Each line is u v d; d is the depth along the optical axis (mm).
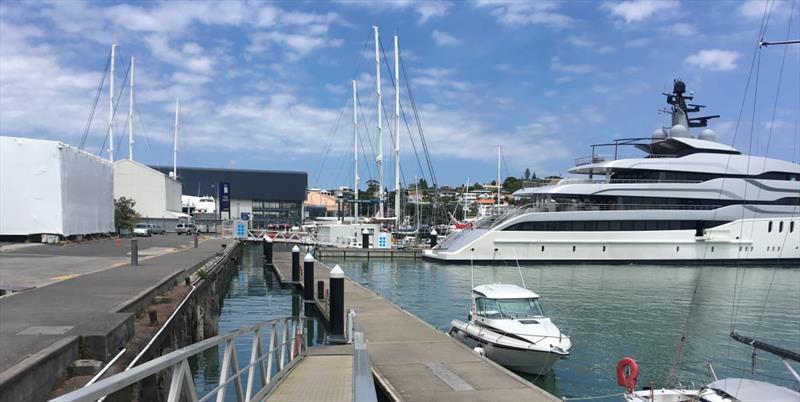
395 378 12125
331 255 55719
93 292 13734
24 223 33875
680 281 39031
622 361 12211
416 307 27094
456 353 14562
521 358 15289
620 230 50156
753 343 12109
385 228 68188
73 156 36906
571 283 37500
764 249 50688
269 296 30734
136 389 8719
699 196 50625
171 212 75188
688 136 53938
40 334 8266
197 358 16750
